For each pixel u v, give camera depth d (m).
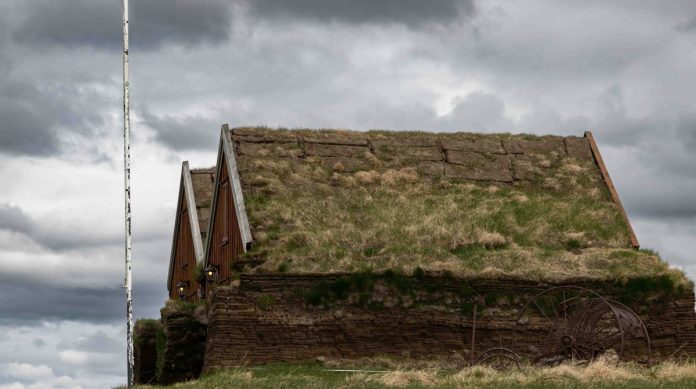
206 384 35.12
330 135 53.31
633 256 46.28
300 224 45.78
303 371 39.25
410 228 46.09
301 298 41.56
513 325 42.78
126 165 36.50
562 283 43.59
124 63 37.12
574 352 38.12
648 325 44.06
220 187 51.50
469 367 35.81
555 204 50.69
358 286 41.94
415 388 31.52
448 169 52.66
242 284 41.34
